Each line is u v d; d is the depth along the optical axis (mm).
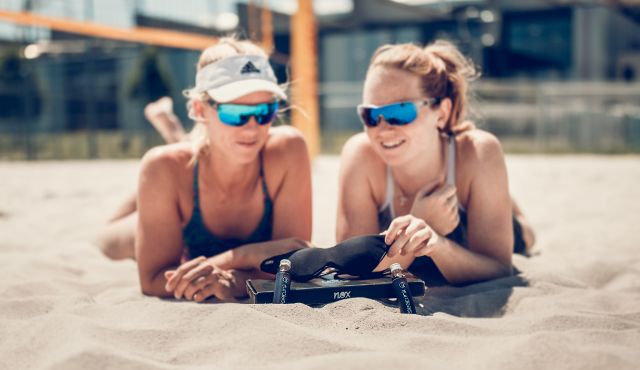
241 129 2215
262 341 1542
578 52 17734
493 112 14562
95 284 2520
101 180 7738
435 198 2152
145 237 2369
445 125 2395
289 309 1772
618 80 18484
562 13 17828
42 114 20094
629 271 2459
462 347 1552
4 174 8805
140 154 14141
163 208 2369
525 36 18344
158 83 18828
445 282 2416
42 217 4512
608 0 15047
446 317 1854
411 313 1863
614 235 3486
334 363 1363
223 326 1662
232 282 2207
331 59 20672
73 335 1602
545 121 13891
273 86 2254
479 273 2299
